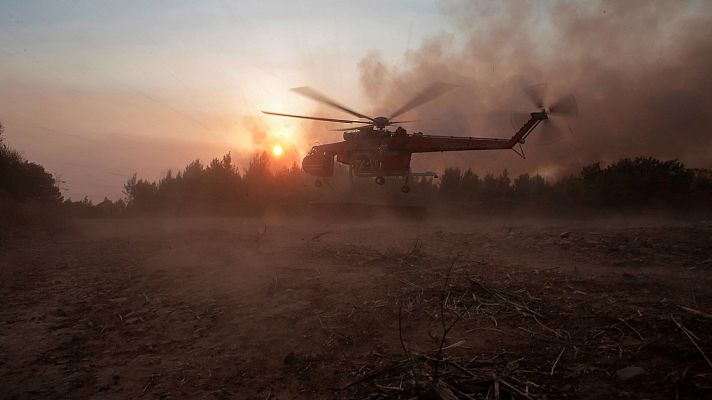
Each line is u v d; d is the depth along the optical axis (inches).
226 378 156.4
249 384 151.9
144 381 156.3
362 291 223.5
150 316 218.1
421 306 197.3
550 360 145.5
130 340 192.1
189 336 192.5
